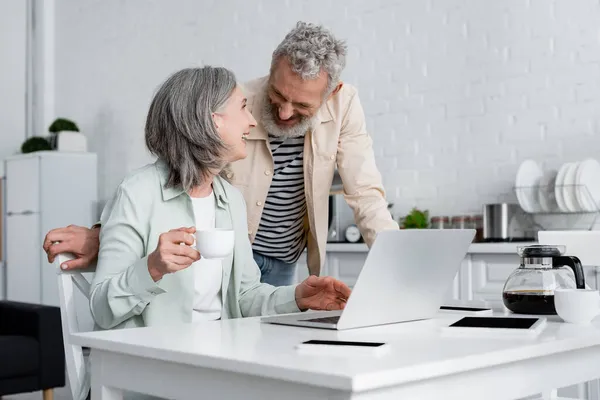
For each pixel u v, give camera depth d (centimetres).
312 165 240
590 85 381
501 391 124
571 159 387
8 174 661
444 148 432
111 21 641
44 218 621
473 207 420
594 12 381
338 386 99
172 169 187
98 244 189
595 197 362
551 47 394
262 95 236
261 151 239
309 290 187
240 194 206
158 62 600
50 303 620
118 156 634
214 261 193
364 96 465
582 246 212
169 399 133
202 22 565
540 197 377
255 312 195
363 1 466
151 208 184
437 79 435
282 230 251
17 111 704
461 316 172
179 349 122
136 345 129
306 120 224
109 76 643
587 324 155
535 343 128
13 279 651
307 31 212
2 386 383
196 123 182
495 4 414
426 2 439
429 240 153
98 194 652
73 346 180
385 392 104
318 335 140
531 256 177
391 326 154
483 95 418
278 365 106
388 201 454
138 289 163
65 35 688
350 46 471
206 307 194
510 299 175
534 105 400
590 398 299
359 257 397
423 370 106
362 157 246
